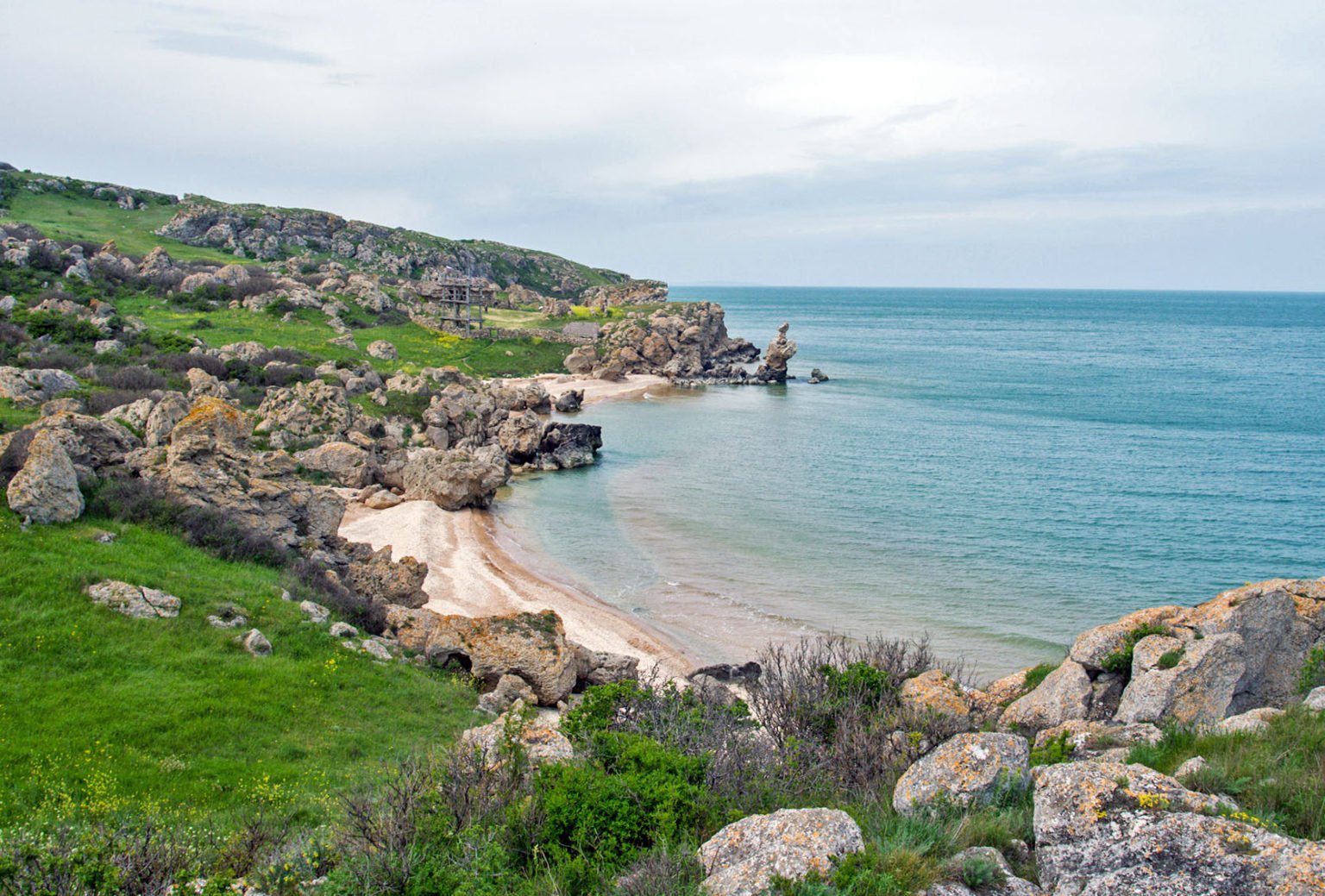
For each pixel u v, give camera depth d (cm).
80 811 1502
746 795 1316
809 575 4472
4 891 1040
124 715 1883
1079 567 4591
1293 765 1175
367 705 2205
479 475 5612
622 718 1711
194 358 6525
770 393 11981
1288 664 1875
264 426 5712
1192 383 12912
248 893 1136
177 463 3134
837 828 1057
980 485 6569
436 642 2775
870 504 5966
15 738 1719
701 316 14512
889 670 2028
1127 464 7312
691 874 1044
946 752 1279
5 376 4647
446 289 13412
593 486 6575
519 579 4275
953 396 11688
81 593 2300
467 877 1114
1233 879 852
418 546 4531
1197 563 4666
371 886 1116
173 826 1437
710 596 4150
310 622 2528
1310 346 19875
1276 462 7338
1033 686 2072
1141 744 1441
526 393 9550
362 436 5969
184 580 2523
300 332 9031
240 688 2098
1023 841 1080
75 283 8625
